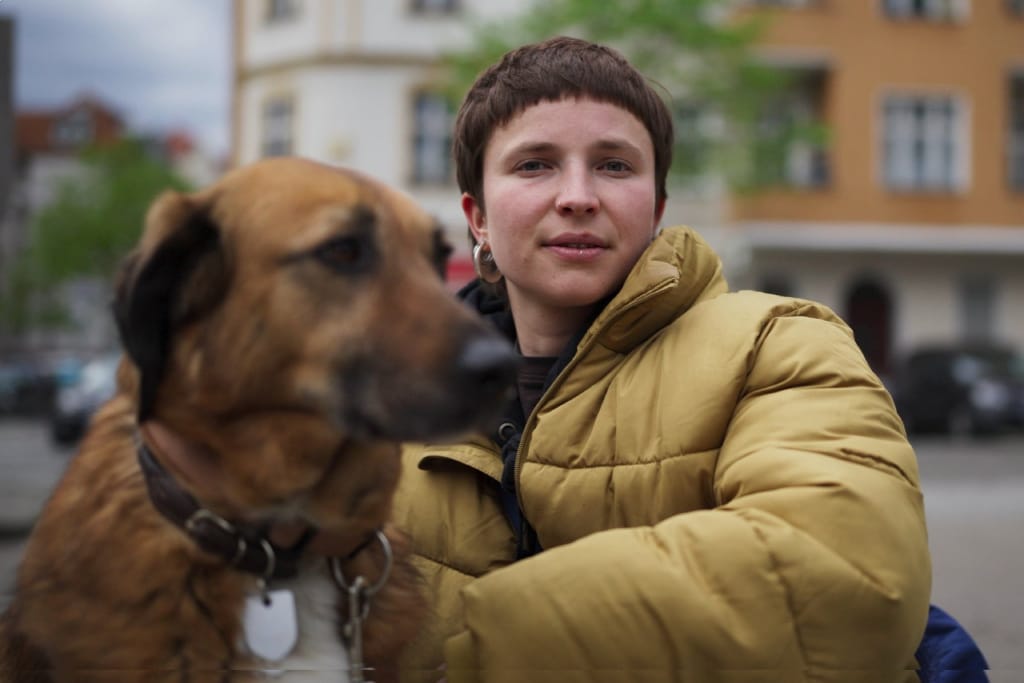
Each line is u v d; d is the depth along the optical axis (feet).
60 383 88.17
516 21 53.98
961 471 43.50
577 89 6.40
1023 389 57.16
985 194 70.44
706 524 4.88
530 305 6.89
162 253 4.98
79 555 5.16
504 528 6.57
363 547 5.62
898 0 69.46
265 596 5.15
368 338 5.23
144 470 5.17
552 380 6.55
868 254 72.23
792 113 70.79
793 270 72.08
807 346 5.63
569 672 4.74
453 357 5.23
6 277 121.19
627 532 5.05
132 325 4.95
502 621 4.90
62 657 5.09
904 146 70.23
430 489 6.74
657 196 7.14
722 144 55.31
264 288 5.06
